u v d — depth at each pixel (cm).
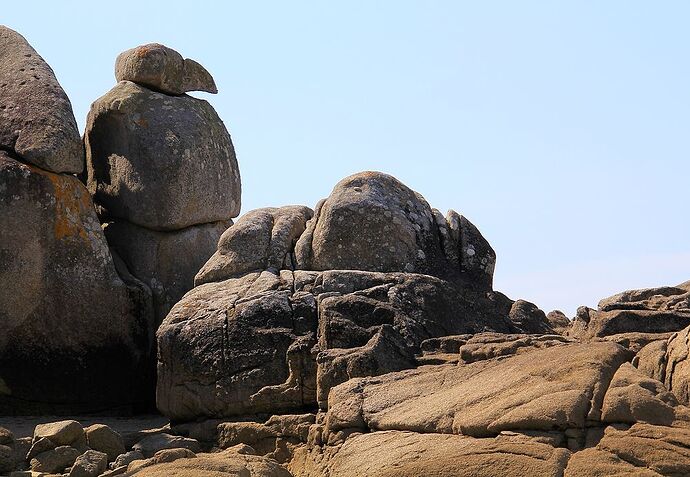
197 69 2777
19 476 1803
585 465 1552
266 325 2173
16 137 2488
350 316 2131
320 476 1858
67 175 2512
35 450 1888
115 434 1983
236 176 2773
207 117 2736
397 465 1675
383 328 2078
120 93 2678
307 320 2166
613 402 1634
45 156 2459
